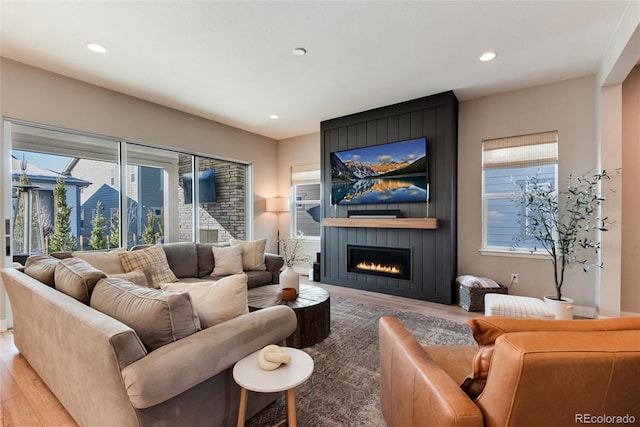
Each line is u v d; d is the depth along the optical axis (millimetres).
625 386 811
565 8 2242
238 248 4152
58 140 3375
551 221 3521
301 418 1723
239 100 4086
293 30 2504
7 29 2469
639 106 3145
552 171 3600
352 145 4719
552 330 959
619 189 3055
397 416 1335
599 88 3170
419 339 2783
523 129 3721
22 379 2098
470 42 2697
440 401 939
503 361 833
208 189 5066
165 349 1256
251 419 1708
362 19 2357
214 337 1390
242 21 2381
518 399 806
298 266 5914
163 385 1163
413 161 4125
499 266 3869
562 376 791
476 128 4027
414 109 4121
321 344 2693
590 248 3330
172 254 3756
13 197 3074
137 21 2373
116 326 1243
